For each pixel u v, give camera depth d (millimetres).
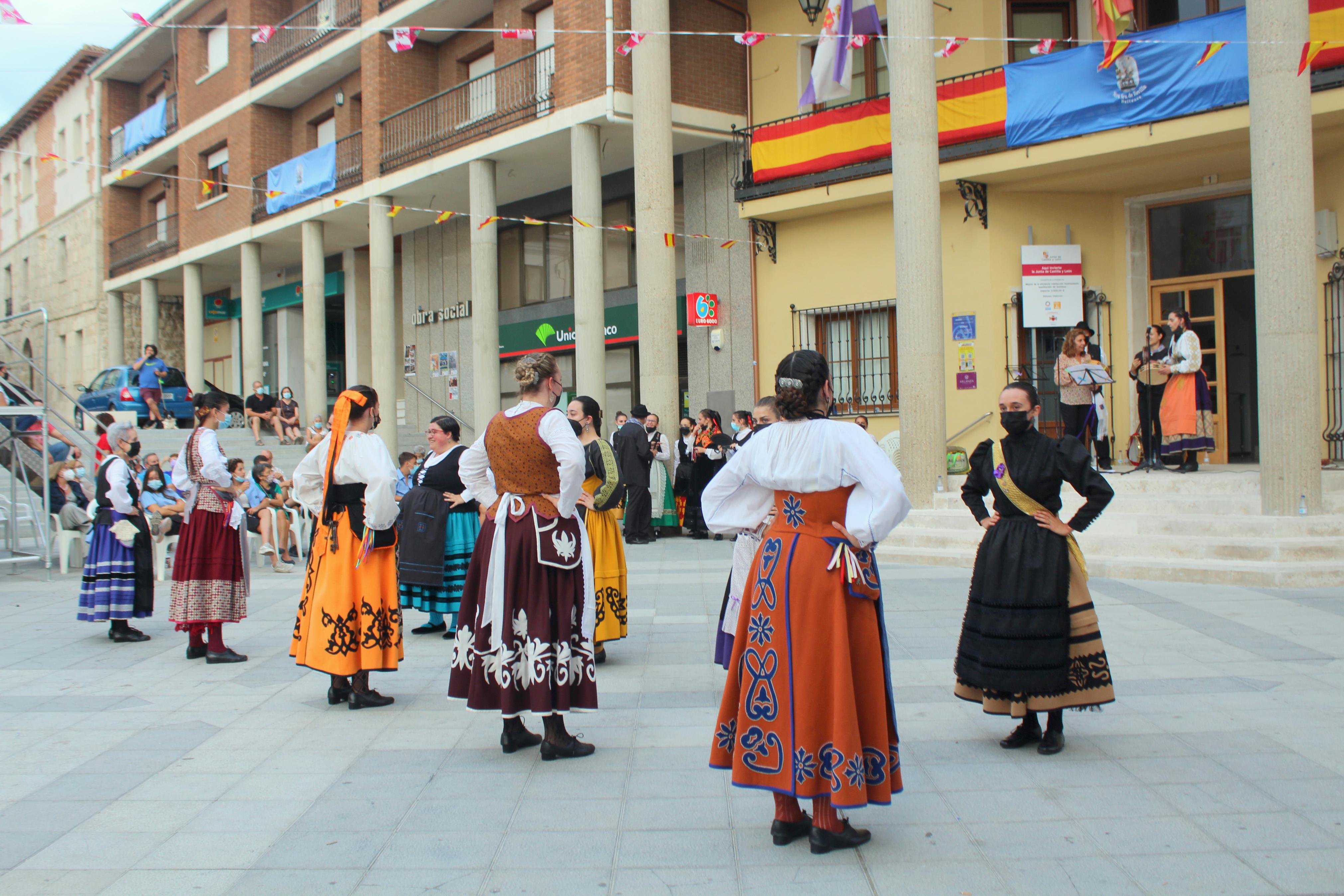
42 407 11703
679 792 4012
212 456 6508
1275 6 8539
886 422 14094
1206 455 12609
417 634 7660
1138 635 6516
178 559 6645
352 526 5371
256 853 3461
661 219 13852
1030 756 4336
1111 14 11227
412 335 21875
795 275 14820
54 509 12961
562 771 4309
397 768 4383
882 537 3283
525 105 15719
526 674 4438
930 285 10805
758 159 14375
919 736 4656
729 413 15539
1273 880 3070
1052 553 4305
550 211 18781
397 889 3150
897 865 3264
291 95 22047
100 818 3824
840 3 12859
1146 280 13000
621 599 6367
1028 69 11789
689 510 13703
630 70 14570
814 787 3285
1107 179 12383
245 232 22359
